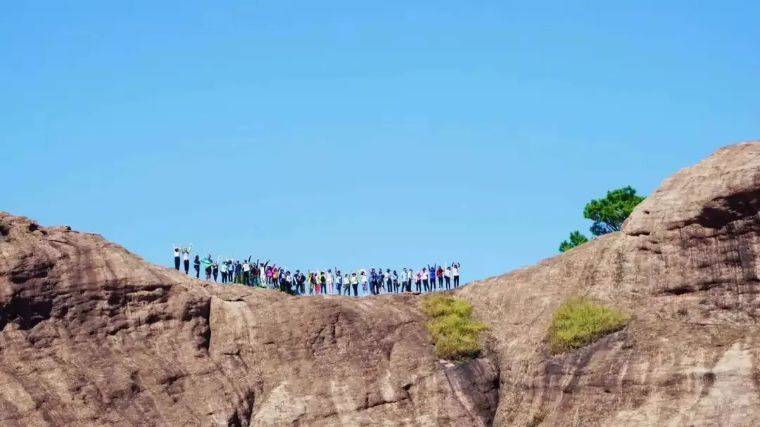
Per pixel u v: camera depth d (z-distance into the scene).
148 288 78.12
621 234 80.00
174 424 72.31
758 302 71.12
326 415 75.56
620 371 72.00
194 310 79.12
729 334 70.88
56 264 76.31
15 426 68.31
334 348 79.75
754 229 72.00
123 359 74.62
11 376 70.81
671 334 72.62
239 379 76.81
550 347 76.75
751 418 65.50
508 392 78.62
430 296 87.31
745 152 75.31
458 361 80.25
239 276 90.00
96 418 70.62
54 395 70.69
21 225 78.06
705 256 74.06
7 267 74.50
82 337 74.69
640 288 76.56
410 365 79.62
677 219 75.69
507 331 82.50
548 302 81.38
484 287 87.12
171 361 75.94
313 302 82.38
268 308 81.19
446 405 77.38
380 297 86.19
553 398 74.81
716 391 67.81
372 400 77.00
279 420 74.94
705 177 75.81
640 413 69.44
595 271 79.69
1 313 73.19
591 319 75.69
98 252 78.62
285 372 77.88
